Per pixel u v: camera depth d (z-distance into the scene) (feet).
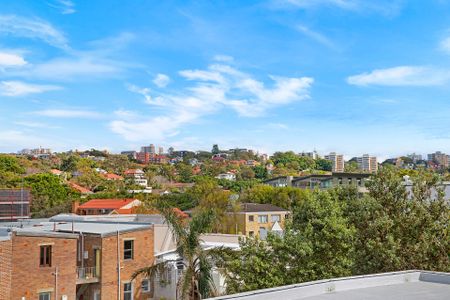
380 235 82.64
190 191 299.58
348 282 51.96
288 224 91.04
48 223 139.95
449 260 80.94
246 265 85.92
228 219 244.63
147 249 123.24
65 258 108.47
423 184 86.84
